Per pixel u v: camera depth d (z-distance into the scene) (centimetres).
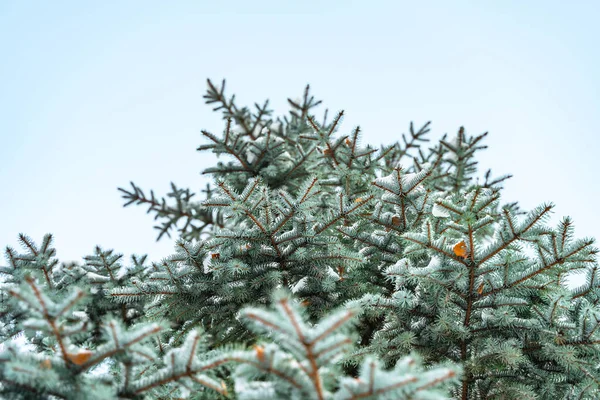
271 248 539
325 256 524
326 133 670
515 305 421
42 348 432
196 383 320
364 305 441
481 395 437
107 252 648
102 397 276
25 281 260
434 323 437
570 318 465
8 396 284
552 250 405
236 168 770
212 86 948
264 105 945
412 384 243
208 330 577
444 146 827
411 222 539
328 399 242
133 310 680
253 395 261
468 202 409
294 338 224
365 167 681
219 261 516
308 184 517
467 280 418
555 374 434
